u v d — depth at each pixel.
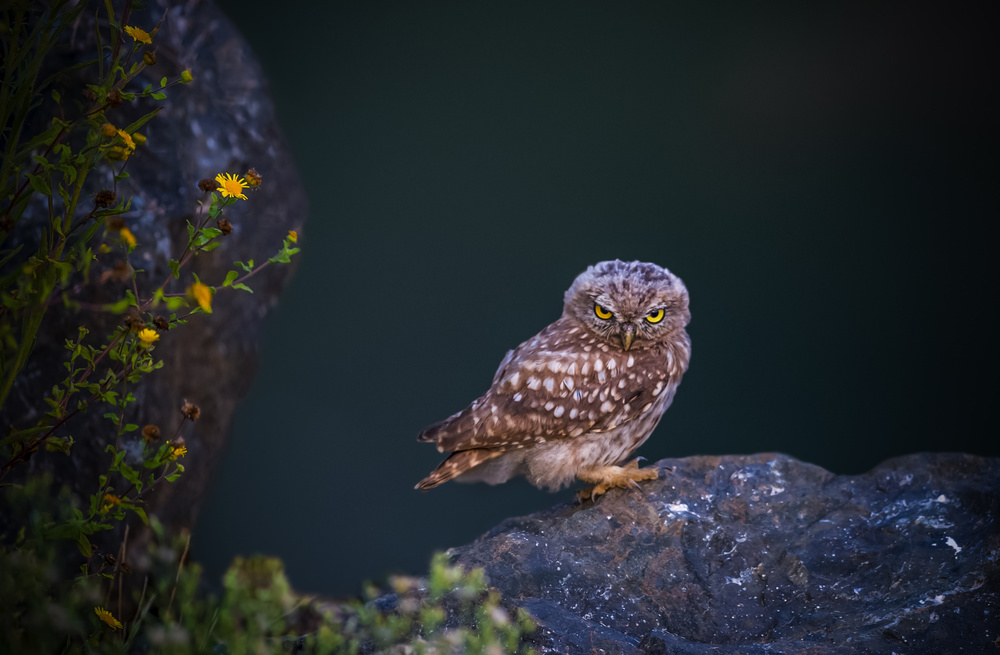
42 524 4.51
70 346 4.70
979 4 16.78
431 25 17.23
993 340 17.67
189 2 11.24
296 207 12.55
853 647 4.91
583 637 5.03
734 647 5.02
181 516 10.97
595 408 6.59
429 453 17.50
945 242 17.70
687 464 7.05
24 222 8.17
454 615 5.23
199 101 10.83
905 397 17.89
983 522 5.86
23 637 4.32
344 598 13.99
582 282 6.90
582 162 18.05
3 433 8.20
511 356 7.25
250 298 11.66
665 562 5.96
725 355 18.02
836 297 18.00
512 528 6.52
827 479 6.81
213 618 4.34
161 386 9.66
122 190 9.13
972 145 17.31
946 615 5.02
